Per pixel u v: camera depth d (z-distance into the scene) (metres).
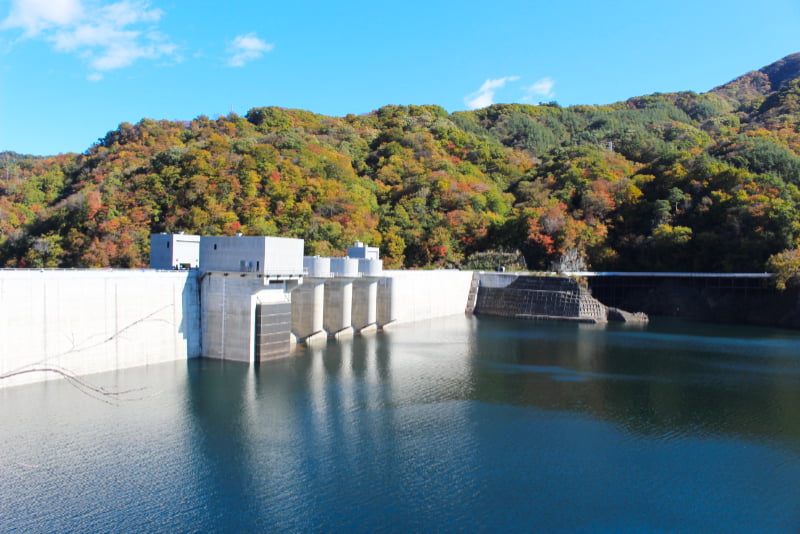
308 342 82.00
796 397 57.78
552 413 52.09
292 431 45.62
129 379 56.84
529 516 33.81
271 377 61.03
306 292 80.81
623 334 97.81
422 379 63.19
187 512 32.78
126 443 41.75
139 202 120.50
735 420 50.62
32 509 32.38
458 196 149.12
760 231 116.50
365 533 31.47
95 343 56.16
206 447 41.66
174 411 48.97
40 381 51.81
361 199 142.25
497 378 64.44
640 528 32.94
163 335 63.47
